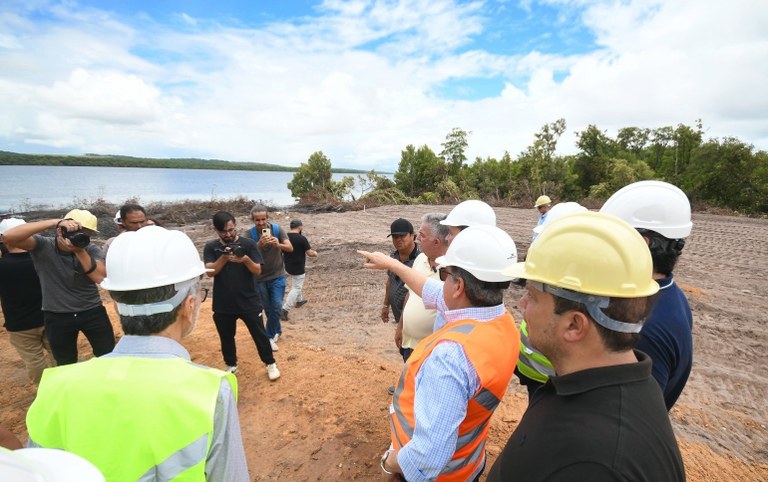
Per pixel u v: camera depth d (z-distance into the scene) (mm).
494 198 30203
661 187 1694
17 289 3514
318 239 13367
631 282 985
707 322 6098
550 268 1076
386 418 3371
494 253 1579
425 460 1405
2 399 3924
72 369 1191
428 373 1508
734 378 4523
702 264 9484
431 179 44938
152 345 1292
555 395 1080
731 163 29922
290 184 45469
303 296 7844
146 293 1272
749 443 3361
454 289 1672
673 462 920
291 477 2750
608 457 862
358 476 2738
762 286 7797
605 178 40562
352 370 4258
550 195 31281
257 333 3906
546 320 1107
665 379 1590
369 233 14742
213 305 3902
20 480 585
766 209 29297
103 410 1100
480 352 1496
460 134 48312
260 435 3184
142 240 1341
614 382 977
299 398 3680
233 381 1256
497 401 1611
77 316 3365
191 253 1461
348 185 34000
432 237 2719
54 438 1134
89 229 3256
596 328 1025
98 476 720
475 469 1785
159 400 1100
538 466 973
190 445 1093
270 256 4969
